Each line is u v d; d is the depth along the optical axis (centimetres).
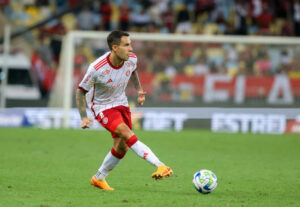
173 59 7006
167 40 6925
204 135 6066
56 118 6694
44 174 3062
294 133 6769
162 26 8669
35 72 8056
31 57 8138
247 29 8688
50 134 5759
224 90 7006
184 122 6856
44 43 8325
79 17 8631
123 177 3025
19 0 8831
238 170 3428
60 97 6875
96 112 2525
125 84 2531
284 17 8775
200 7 8750
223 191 2577
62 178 2920
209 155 4294
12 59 8050
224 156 4244
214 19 8725
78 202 2194
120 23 8625
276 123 6888
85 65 6788
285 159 4109
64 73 6944
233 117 6912
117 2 8688
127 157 4041
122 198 2303
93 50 6794
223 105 6981
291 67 7050
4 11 8750
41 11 8806
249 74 7031
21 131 6009
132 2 8725
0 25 8631
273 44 7044
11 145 4691
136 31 8631
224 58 7056
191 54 7038
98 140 5319
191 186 2725
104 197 2323
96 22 8638
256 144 5231
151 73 6956
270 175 3206
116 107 2517
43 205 2117
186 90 6975
